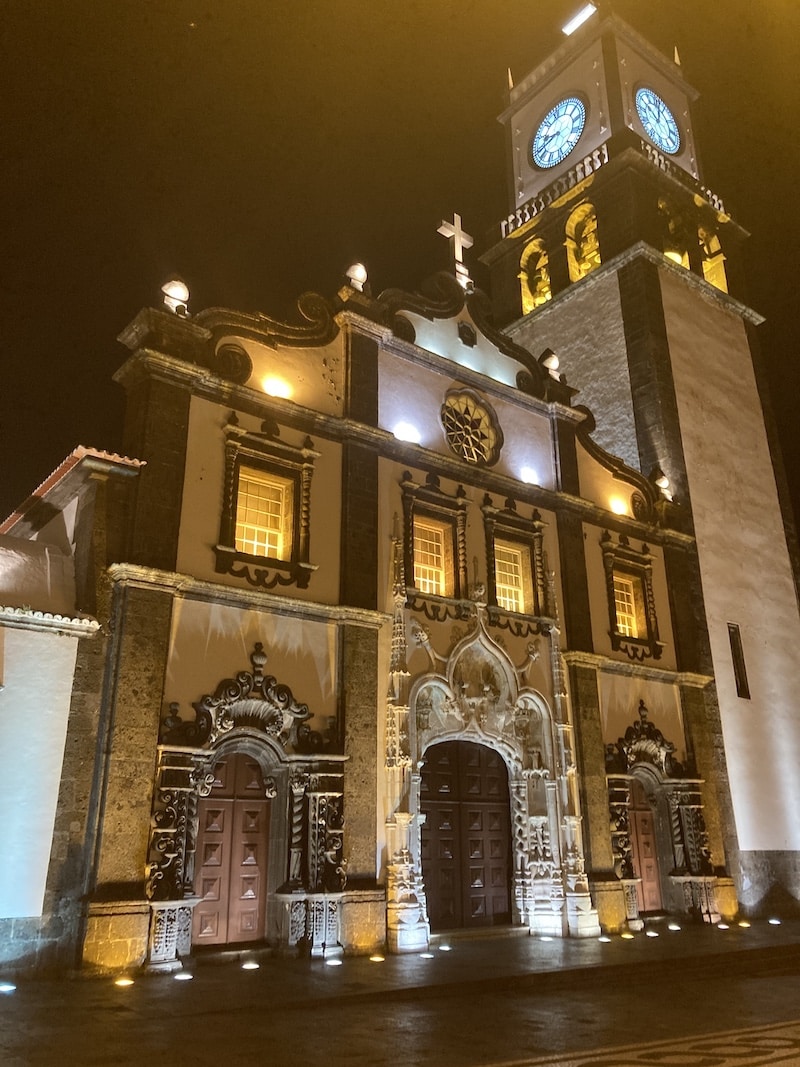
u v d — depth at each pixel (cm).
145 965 1336
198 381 1739
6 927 1288
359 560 1861
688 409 2958
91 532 1545
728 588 2770
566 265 3384
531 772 2033
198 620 1598
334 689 1750
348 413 1983
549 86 3884
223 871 1557
